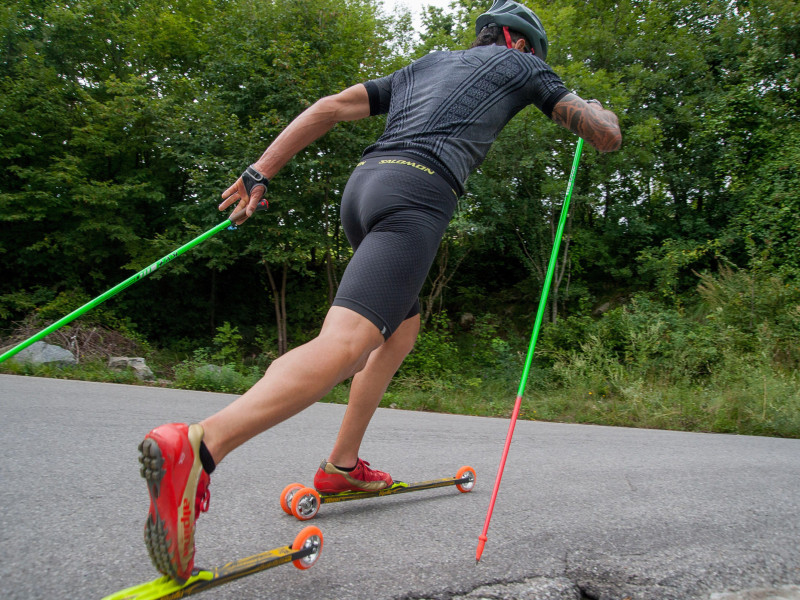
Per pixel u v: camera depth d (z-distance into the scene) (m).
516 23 1.94
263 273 14.82
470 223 12.32
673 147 15.28
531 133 12.17
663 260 13.12
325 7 11.69
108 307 13.41
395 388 10.13
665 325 10.42
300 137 1.73
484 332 13.95
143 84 12.49
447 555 1.63
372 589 1.37
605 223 14.68
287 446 3.20
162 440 1.01
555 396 9.19
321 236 12.17
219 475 2.43
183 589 1.09
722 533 1.97
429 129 1.62
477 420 5.65
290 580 1.39
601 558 1.68
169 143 12.28
